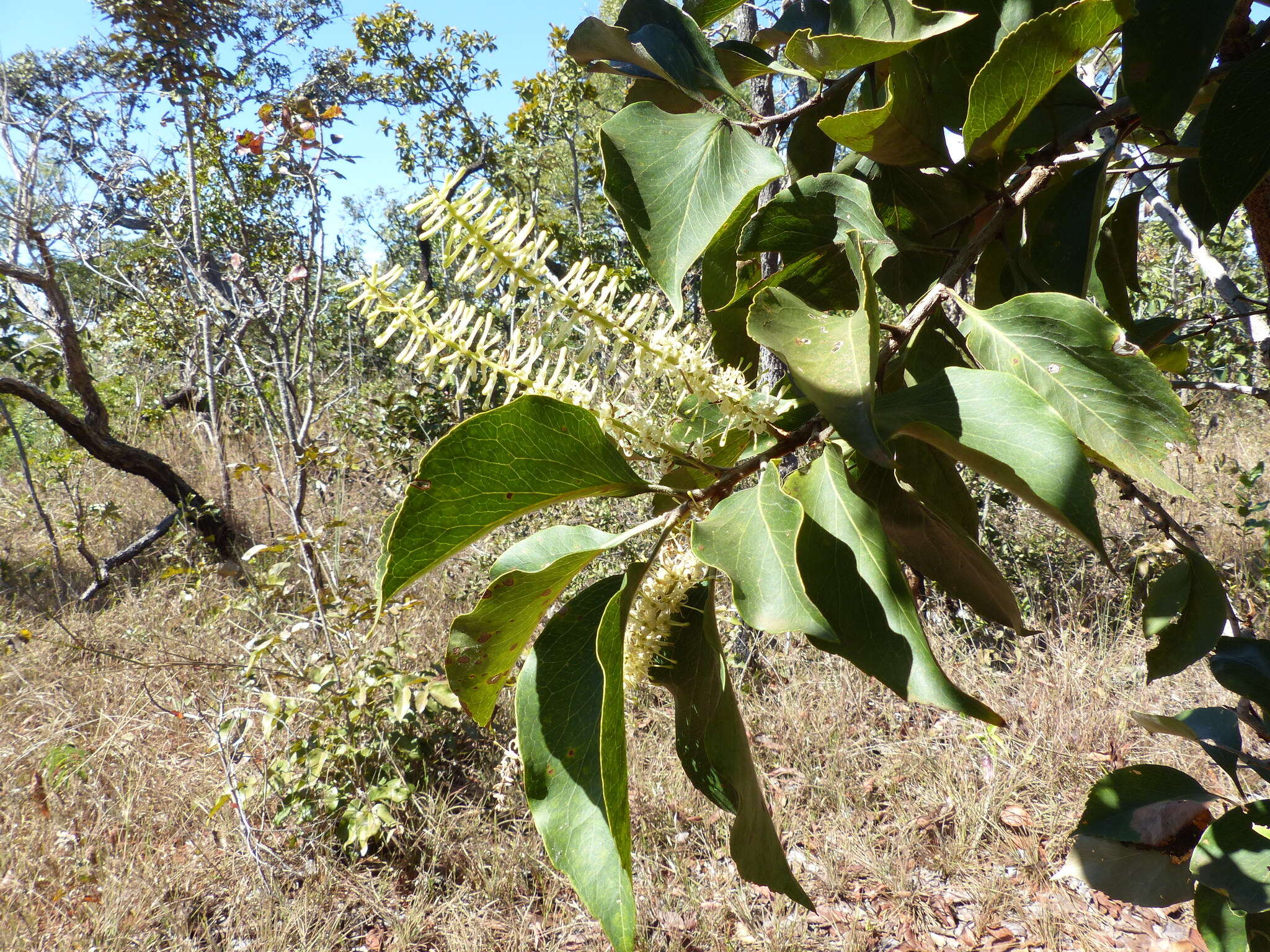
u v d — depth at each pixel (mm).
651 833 3924
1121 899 1292
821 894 3627
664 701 4609
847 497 733
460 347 715
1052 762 4082
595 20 928
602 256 12297
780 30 1319
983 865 3676
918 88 915
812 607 640
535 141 12117
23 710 4855
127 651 5402
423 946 3439
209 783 4102
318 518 7035
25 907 3293
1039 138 1055
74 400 11703
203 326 8086
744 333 1025
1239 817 1129
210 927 3420
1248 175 906
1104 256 1368
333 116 5105
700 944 3383
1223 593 1040
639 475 758
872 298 686
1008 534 5902
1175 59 867
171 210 8922
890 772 4258
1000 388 720
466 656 767
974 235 1120
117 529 8305
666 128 911
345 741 3943
